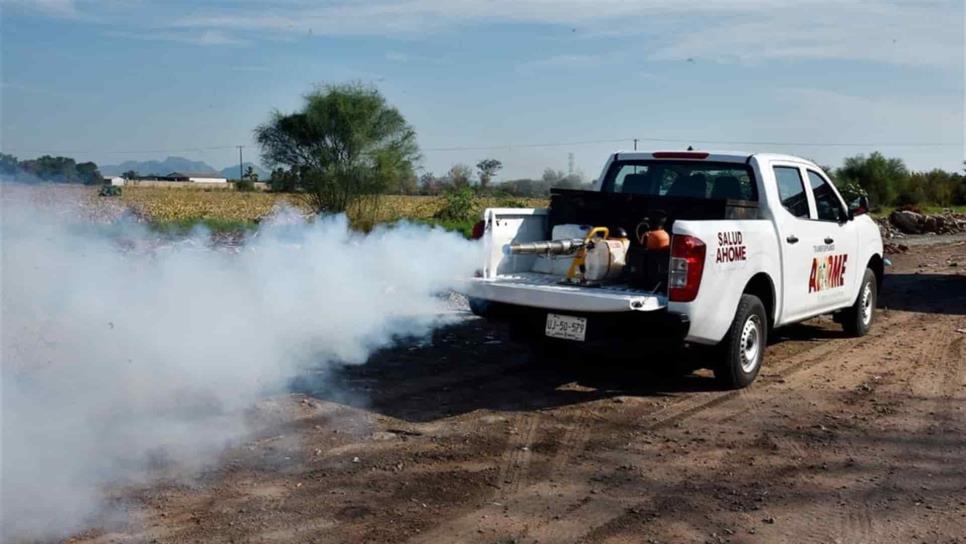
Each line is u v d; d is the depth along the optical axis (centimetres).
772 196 767
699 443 585
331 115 2547
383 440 578
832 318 1053
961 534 439
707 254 657
